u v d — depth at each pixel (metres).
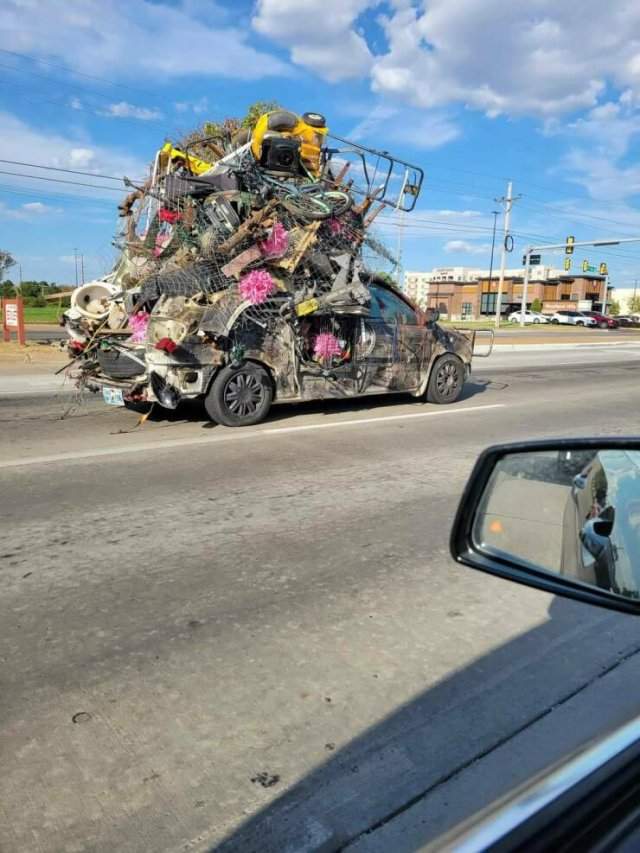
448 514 5.46
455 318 93.62
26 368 14.35
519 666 3.22
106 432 8.23
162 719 2.75
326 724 2.75
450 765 2.53
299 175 9.25
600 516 2.10
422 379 10.57
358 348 9.41
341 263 8.71
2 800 2.30
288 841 2.17
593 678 3.13
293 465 6.88
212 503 5.59
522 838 1.17
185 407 9.86
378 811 2.30
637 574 1.88
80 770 2.45
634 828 1.20
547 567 2.21
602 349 28.08
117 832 2.18
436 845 1.20
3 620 3.55
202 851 2.12
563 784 1.28
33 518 5.14
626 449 2.12
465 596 3.97
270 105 21.00
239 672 3.11
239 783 2.41
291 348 8.67
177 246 8.83
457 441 8.22
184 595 3.88
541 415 10.40
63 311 9.20
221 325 7.85
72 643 3.33
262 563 4.38
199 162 10.43
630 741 1.38
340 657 3.26
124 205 9.82
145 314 7.91
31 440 7.73
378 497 5.88
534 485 2.31
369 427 8.92
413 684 3.05
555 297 94.38
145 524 5.05
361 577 4.20
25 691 2.92
